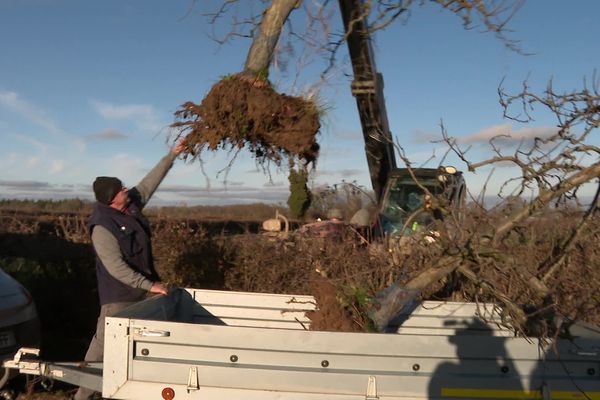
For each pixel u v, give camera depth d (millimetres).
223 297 5340
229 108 4934
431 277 4762
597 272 5355
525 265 4918
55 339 7668
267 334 3820
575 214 5086
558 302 5176
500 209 4867
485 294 5254
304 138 4961
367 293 4887
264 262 7238
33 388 6023
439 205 4969
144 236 5113
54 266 8258
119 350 3883
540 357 3900
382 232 7215
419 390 3828
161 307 4844
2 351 5484
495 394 3871
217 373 3828
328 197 7637
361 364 3826
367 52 9148
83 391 4723
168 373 3852
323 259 6555
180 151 5180
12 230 9531
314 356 3820
